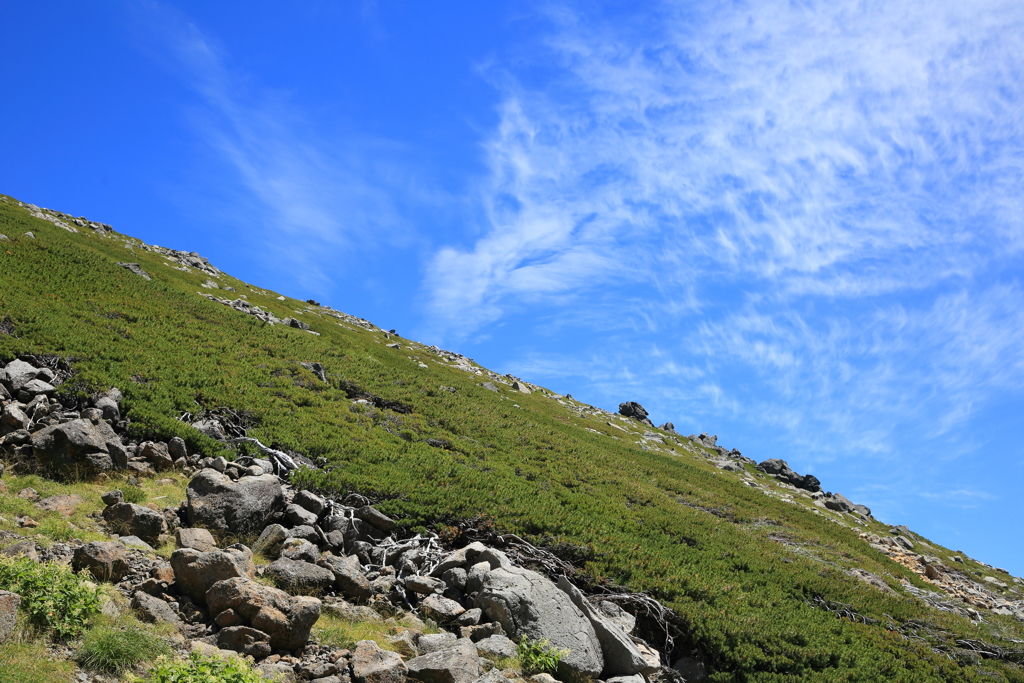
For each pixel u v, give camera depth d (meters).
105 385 25.41
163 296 46.19
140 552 14.55
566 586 18.89
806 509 66.00
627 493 40.88
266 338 46.19
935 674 26.81
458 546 23.69
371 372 48.91
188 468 22.83
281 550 17.75
